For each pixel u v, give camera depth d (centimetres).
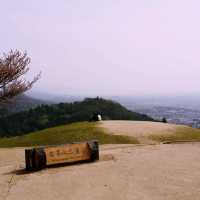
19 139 2788
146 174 1051
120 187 910
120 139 2344
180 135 2492
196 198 791
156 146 1720
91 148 1322
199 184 915
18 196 880
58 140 2512
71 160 1291
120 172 1095
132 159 1329
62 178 1059
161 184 925
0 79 2048
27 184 1009
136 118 9906
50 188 945
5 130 8769
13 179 1091
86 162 1322
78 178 1044
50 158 1248
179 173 1053
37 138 2688
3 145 2605
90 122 3169
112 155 1454
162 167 1149
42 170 1217
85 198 829
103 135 2478
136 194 840
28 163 1227
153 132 2552
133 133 2508
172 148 1616
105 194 852
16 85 2150
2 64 2047
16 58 2131
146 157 1365
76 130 2736
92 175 1074
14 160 1750
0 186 1001
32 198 855
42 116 9906
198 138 2459
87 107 10475
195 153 1442
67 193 884
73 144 1313
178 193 835
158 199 793
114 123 3038
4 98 2130
